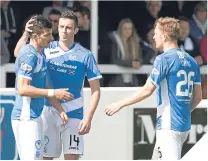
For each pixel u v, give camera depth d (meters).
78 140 20.50
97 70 20.36
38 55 18.84
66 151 20.52
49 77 20.12
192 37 32.91
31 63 18.59
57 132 20.50
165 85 18.73
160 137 18.89
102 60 33.09
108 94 24.69
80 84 20.42
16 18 32.69
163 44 18.94
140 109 24.89
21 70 18.61
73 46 20.34
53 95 18.56
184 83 18.75
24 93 18.50
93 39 32.00
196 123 24.89
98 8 34.06
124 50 32.00
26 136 18.83
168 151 18.73
